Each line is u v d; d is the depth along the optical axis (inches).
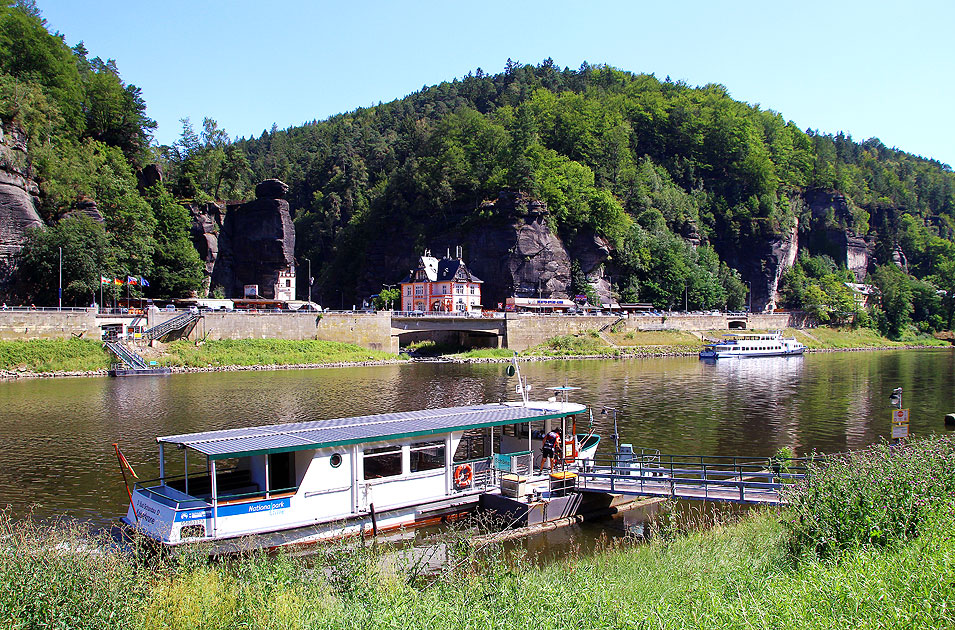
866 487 709.9
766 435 1822.1
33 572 548.1
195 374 3223.4
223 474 975.0
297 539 916.0
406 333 5300.2
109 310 3816.4
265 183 6358.3
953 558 536.7
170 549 829.2
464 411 1202.0
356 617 572.7
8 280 3863.2
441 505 1045.2
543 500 1053.2
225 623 576.1
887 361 4559.5
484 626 549.6
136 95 6107.3
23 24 5132.9
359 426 1064.8
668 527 956.0
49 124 4677.7
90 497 1222.3
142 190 5703.7
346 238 7859.3
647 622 515.2
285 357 3757.4
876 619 459.5
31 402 2283.5
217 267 6166.3
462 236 6752.0
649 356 4953.3
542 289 6461.6
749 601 527.2
